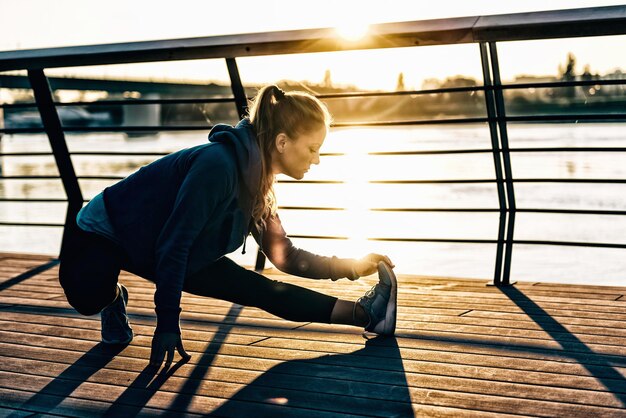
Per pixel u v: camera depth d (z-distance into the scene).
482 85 2.87
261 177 1.96
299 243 6.55
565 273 5.53
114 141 26.47
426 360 2.03
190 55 3.06
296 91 2.00
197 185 1.86
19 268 3.43
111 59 3.20
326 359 2.05
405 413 1.65
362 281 3.12
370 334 2.30
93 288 2.02
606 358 2.03
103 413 1.68
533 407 1.68
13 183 12.73
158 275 1.90
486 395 1.76
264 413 1.66
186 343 2.22
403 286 3.01
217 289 2.10
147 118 26.95
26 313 2.59
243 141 1.92
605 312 2.54
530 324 2.39
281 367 1.98
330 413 1.65
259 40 2.93
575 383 1.83
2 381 1.89
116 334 2.19
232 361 2.04
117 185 2.05
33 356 2.10
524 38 2.66
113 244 2.02
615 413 1.64
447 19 2.77
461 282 3.08
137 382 1.87
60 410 1.70
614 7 2.59
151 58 3.12
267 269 3.40
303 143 1.95
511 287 2.97
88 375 1.93
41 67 3.29
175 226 1.87
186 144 23.97
